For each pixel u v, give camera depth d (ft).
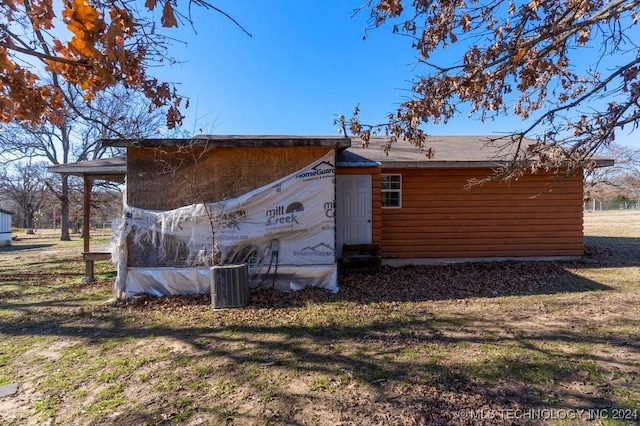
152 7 6.39
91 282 26.89
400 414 9.13
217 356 12.96
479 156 31.24
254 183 22.03
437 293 21.57
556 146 11.66
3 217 69.05
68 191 77.15
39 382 11.24
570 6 10.57
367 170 28.68
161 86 8.89
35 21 6.71
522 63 10.55
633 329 14.82
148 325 16.61
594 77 12.35
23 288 25.07
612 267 28.66
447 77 11.35
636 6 9.40
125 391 10.59
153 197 21.72
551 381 10.68
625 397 9.75
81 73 7.95
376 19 11.94
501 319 16.56
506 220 31.81
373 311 18.03
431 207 31.71
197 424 8.90
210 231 21.54
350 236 28.76
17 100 7.16
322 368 11.84
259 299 20.16
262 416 9.18
